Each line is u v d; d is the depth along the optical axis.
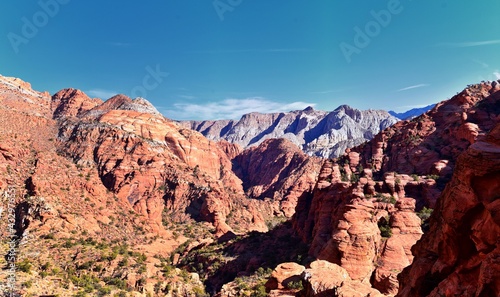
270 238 105.31
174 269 86.62
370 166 105.69
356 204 67.94
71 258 79.19
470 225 20.03
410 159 97.38
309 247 82.00
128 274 75.88
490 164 18.67
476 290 17.83
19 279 57.16
